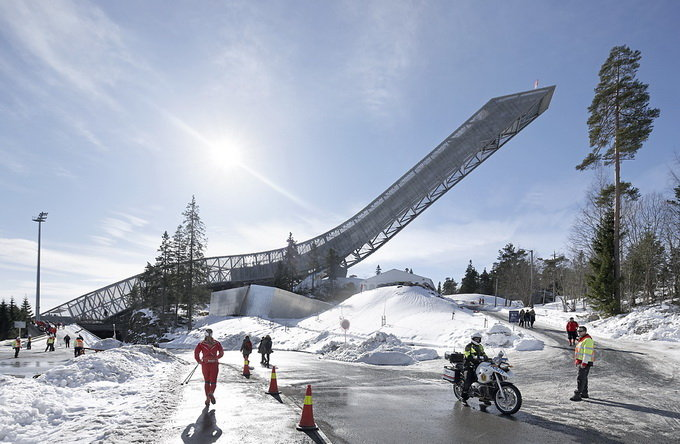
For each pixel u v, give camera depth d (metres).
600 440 6.71
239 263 98.06
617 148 37.97
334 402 9.85
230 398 9.87
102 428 6.77
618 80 39.44
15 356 26.81
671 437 6.91
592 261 38.53
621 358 17.94
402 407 9.30
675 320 26.58
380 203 91.94
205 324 62.12
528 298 89.06
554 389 11.77
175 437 6.38
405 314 42.22
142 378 12.95
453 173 86.19
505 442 6.58
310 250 97.31
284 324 51.91
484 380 8.93
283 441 6.28
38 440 6.16
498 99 88.62
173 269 69.56
